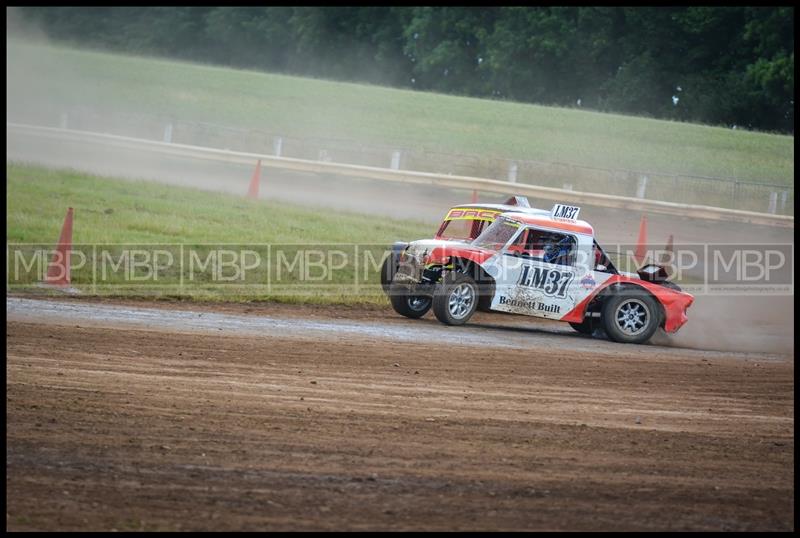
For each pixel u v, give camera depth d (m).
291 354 25.52
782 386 26.06
